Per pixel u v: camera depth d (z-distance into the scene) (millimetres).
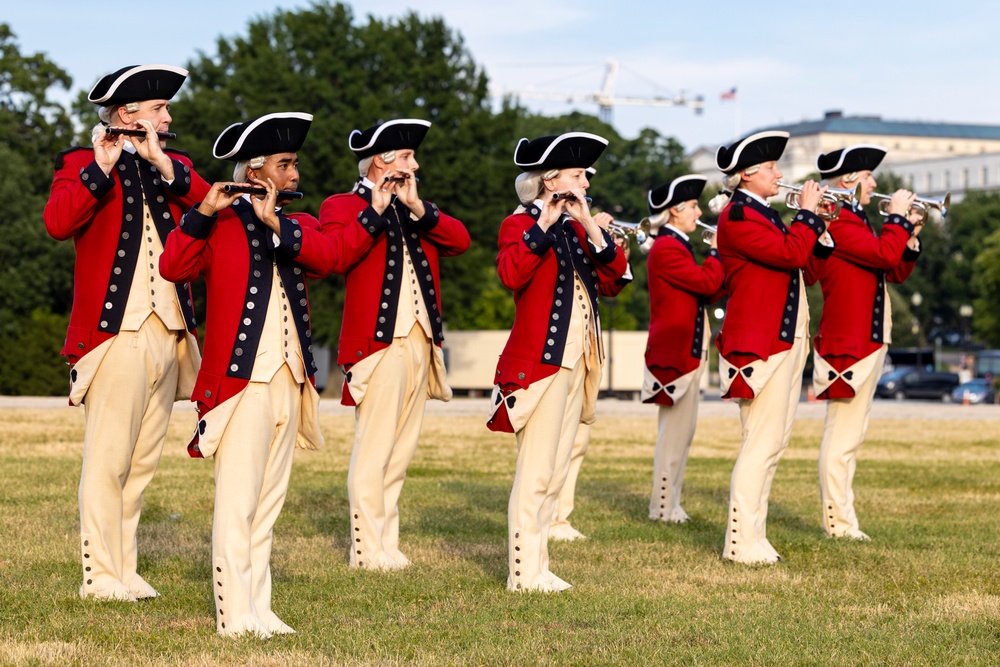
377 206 8734
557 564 9539
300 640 7020
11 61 53656
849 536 11031
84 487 7773
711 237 11953
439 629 7359
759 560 9719
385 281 9109
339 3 44094
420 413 9453
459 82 44844
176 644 6832
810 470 16859
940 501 13531
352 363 9156
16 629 7164
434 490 13898
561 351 8227
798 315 9844
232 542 7043
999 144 168375
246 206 7285
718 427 25609
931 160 143250
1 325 44000
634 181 74750
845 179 11094
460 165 41750
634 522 11922
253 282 7160
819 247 9883
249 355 7070
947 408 39000
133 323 7645
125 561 8117
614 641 7113
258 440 7109
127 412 7703
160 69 7605
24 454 16969
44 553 9352
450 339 46531
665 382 12047
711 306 13523
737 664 6723
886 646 7121
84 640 6887
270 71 41844
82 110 54812
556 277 8281
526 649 6895
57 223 7387
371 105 41031
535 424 8328
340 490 13672
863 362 10977
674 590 8594
